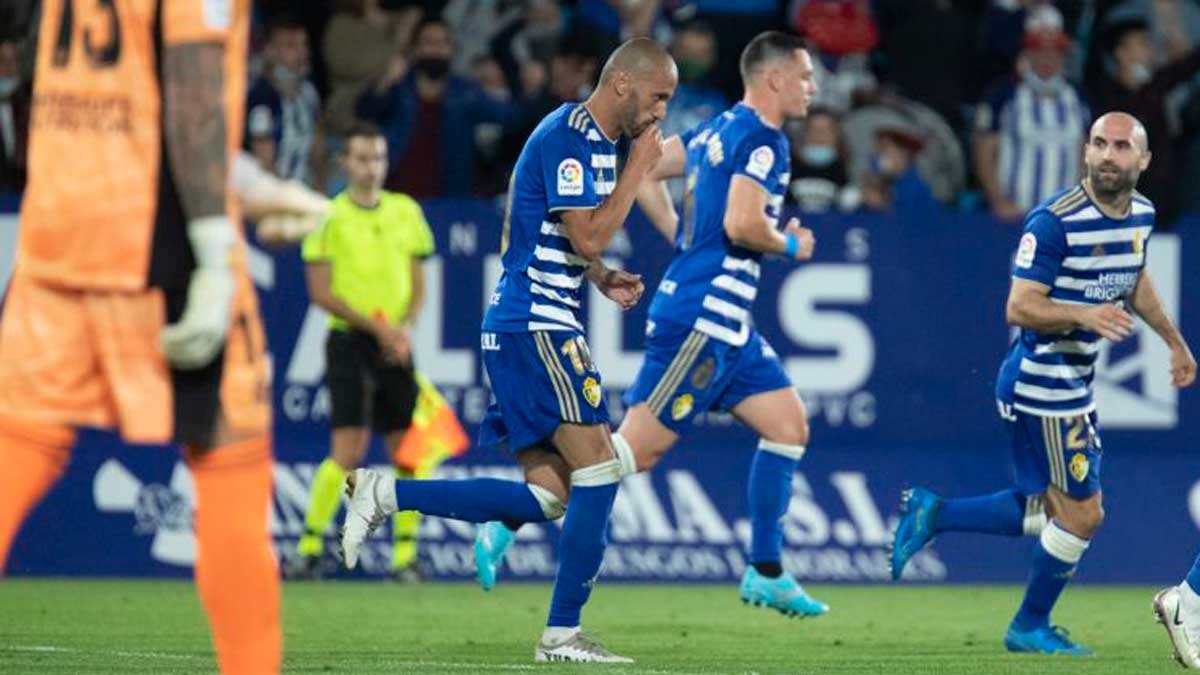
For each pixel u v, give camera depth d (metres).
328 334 38.22
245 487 15.60
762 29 51.66
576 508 25.19
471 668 24.39
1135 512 40.94
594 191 24.39
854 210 42.94
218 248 14.73
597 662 25.38
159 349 15.23
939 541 40.81
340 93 46.19
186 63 14.66
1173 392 41.06
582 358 24.95
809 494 40.50
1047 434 27.55
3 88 44.00
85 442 39.66
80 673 23.36
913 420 40.84
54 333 15.27
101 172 15.16
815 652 27.70
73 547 39.34
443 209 40.12
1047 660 26.97
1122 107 47.81
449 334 40.19
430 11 51.56
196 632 29.22
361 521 26.23
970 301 40.81
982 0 53.22
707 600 36.59
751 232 29.28
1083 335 27.34
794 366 40.56
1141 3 53.22
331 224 37.72
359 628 30.34
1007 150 47.38
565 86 47.06
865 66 50.75
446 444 38.56
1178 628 24.58
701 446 40.69
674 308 30.02
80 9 15.34
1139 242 27.16
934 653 27.77
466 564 39.91
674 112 47.22
